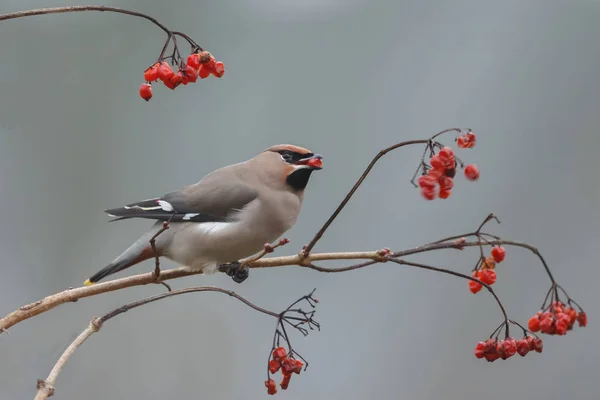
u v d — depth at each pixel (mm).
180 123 15883
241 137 15984
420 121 16219
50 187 15039
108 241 14914
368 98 16375
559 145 15859
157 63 6609
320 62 16641
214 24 16562
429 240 14852
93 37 15672
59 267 14562
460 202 15195
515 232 14977
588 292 14203
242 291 13750
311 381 13469
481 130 16016
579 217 15125
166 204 8984
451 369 13469
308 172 9391
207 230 8938
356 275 14312
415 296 14125
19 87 15172
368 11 16984
